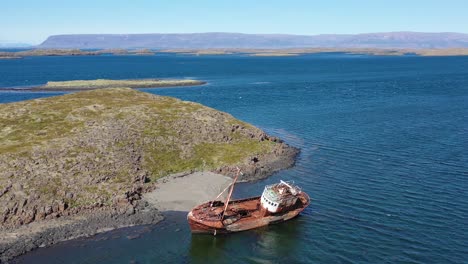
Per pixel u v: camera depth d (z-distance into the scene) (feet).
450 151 276.62
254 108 460.96
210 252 162.09
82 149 236.63
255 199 199.82
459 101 491.31
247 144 284.20
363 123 370.94
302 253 159.53
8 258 151.43
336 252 158.61
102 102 332.60
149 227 176.96
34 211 178.60
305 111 438.81
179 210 193.26
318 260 154.51
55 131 261.85
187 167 247.29
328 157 272.31
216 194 212.84
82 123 278.26
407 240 163.73
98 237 167.63
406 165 250.37
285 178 236.43
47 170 208.74
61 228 171.73
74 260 152.46
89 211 185.57
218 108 461.78
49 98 345.10
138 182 217.36
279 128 358.84
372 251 157.58
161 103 340.39
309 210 192.95
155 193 210.59
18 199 183.73
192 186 221.05
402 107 452.76
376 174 236.63
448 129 339.98
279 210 180.96
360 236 168.45
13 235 165.17
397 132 333.83
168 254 159.02
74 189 197.98
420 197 202.39
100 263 151.43
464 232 168.04
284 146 292.81
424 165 249.14
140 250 160.45
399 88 637.30
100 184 205.87
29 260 151.33
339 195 208.54
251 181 233.96
